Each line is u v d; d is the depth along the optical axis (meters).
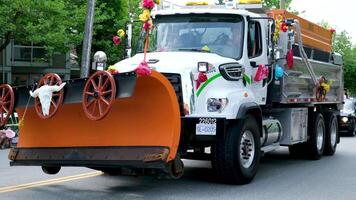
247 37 11.82
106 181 11.69
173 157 9.25
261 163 15.25
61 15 25.91
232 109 10.76
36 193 10.34
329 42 17.98
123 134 9.71
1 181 11.65
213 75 10.80
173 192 10.49
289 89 13.81
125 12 32.06
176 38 11.93
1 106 10.54
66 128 10.20
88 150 9.89
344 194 10.52
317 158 16.20
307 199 10.00
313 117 15.97
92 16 23.97
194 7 13.66
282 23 13.02
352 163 15.34
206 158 11.27
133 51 12.95
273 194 10.39
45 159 10.26
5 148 17.86
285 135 14.13
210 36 11.80
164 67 10.32
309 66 15.16
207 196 10.10
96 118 8.98
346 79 62.59
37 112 9.89
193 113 10.40
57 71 40.78
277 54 12.69
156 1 9.69
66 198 9.89
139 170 9.66
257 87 12.23
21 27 25.31
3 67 37.88
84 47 23.92
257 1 13.83
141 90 9.34
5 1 23.97
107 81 8.91
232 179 11.08
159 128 9.44
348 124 27.11
